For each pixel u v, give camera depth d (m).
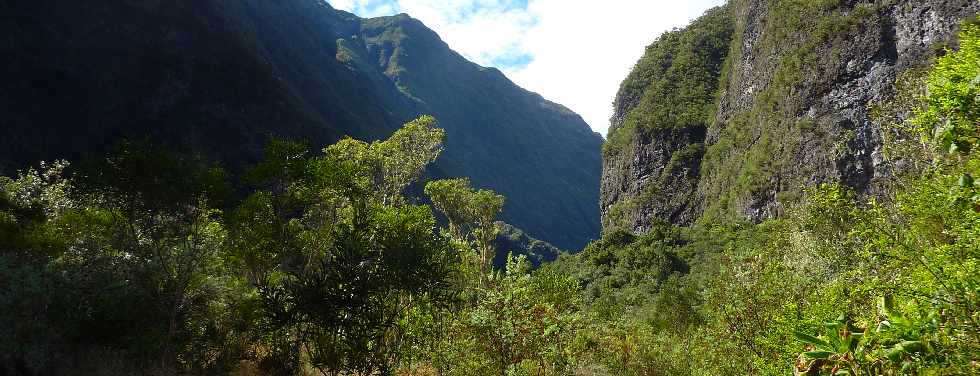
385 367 9.82
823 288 7.20
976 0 52.22
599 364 13.38
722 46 117.75
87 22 70.25
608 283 78.44
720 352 9.60
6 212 15.91
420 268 9.89
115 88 69.69
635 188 114.50
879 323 2.99
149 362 11.55
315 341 9.57
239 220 14.45
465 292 12.54
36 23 65.44
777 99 74.44
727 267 9.89
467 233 35.25
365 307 9.34
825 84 65.38
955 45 52.16
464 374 10.23
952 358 2.71
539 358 10.10
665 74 125.12
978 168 3.64
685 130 108.69
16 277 10.16
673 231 89.00
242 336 14.67
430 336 11.73
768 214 69.31
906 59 57.03
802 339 3.29
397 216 14.74
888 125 12.15
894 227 4.88
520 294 10.62
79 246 13.77
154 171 12.56
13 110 60.44
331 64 163.75
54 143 62.84
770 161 71.62
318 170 15.36
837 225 13.14
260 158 78.31
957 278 3.12
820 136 63.56
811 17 73.44
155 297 12.67
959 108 3.74
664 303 29.53
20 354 9.07
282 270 15.52
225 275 16.48
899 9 60.12
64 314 10.68
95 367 10.07
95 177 12.38
